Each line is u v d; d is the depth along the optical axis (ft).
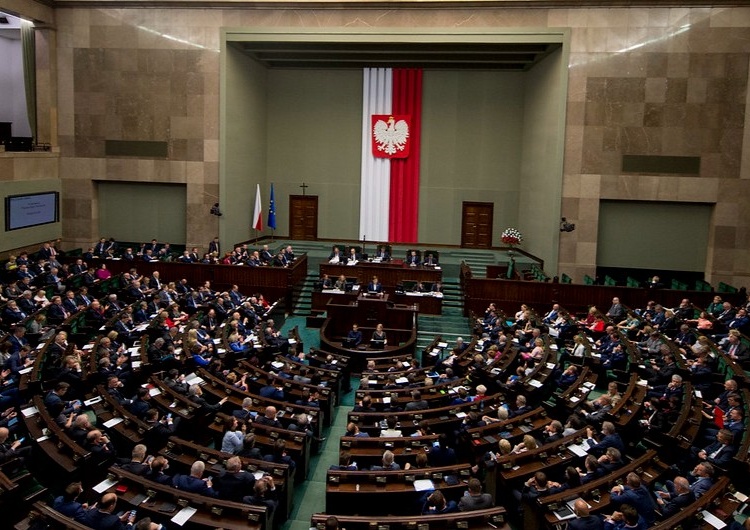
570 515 25.46
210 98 79.10
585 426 34.09
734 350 48.67
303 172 93.91
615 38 72.69
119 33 79.77
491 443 32.76
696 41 71.97
